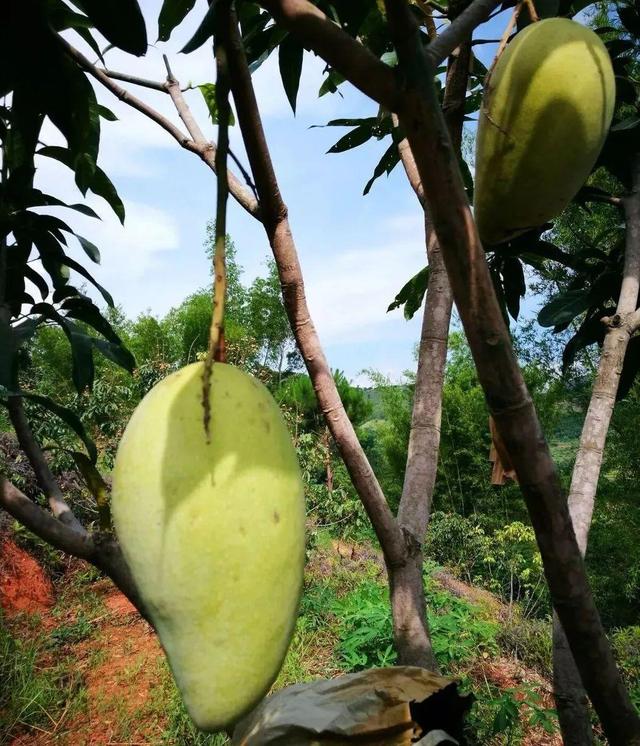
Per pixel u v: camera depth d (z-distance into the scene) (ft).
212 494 2.01
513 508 50.14
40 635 20.97
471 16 2.18
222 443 2.06
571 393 44.57
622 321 4.37
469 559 32.91
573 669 4.00
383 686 2.98
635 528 36.83
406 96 1.85
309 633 20.06
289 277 3.58
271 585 2.02
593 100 2.70
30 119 3.72
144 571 2.03
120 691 17.75
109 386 30.60
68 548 3.14
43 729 16.05
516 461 2.17
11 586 23.24
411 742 2.78
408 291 7.18
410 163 5.00
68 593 25.43
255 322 70.59
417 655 3.66
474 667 19.34
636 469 38.47
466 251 1.98
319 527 28.19
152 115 4.73
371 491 3.71
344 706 2.91
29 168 4.50
